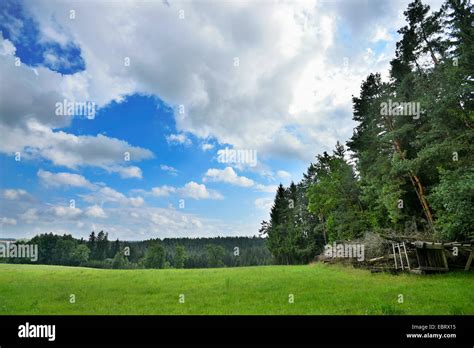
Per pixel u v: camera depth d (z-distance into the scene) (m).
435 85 24.00
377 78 38.28
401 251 23.25
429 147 24.30
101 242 107.38
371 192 36.56
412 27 30.97
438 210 24.27
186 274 27.27
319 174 58.94
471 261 21.50
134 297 15.23
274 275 24.58
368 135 35.19
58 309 12.71
